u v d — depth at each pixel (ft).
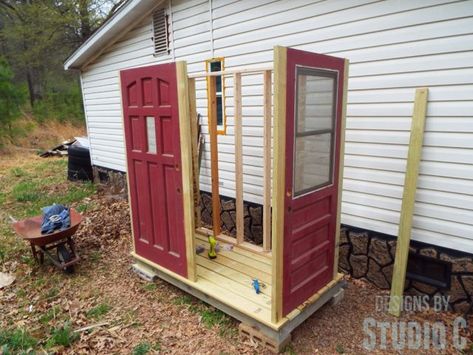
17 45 57.41
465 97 8.84
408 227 9.77
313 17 11.43
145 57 18.71
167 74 9.48
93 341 9.36
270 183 11.57
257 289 9.75
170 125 9.82
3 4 52.70
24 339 9.45
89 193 23.76
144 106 10.45
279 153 7.54
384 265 11.11
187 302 11.00
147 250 12.01
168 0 16.37
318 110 8.54
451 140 9.22
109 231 16.81
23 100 42.04
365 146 10.93
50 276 12.98
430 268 10.21
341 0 10.68
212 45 14.89
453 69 8.94
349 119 11.12
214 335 9.45
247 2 13.21
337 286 10.54
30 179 28.76
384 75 10.17
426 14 9.16
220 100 15.17
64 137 50.42
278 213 7.84
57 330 9.74
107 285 12.23
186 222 10.11
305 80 7.93
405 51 9.66
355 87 10.81
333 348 8.84
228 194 15.75
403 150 10.18
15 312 10.80
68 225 13.07
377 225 11.10
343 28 10.78
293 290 8.82
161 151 10.34
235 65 14.16
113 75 21.74
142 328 9.85
